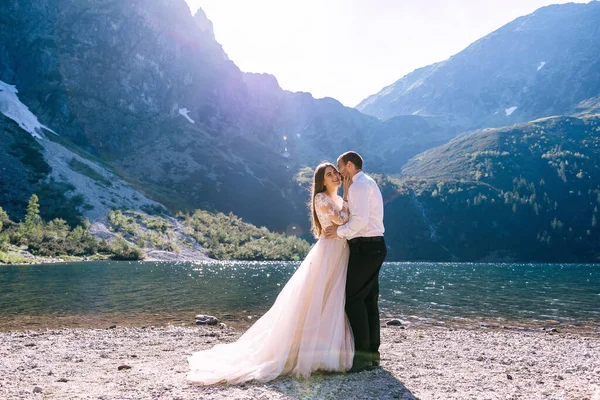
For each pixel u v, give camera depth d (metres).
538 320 15.95
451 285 34.84
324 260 6.29
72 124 175.12
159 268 54.91
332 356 6.03
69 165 133.00
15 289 23.47
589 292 28.95
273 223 161.38
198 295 22.67
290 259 116.94
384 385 5.59
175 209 137.25
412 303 21.23
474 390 5.51
